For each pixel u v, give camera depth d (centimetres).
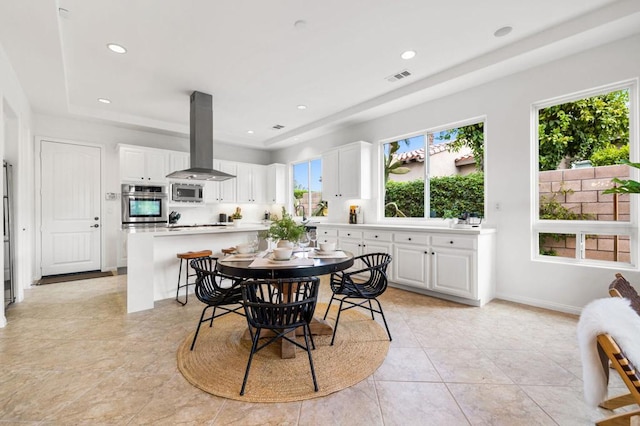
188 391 176
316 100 435
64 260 484
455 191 405
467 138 393
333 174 524
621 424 135
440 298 357
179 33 267
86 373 195
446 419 153
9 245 335
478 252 320
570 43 271
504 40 288
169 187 555
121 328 270
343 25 259
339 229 481
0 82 271
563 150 314
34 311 314
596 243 294
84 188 501
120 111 481
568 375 192
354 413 158
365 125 502
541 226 323
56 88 362
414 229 375
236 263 225
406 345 235
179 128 554
